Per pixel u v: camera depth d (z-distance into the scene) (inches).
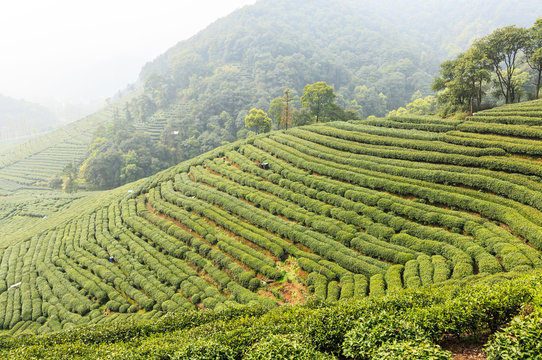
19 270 1961.1
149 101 7135.8
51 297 1630.2
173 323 908.0
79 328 1002.7
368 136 2135.8
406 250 1221.1
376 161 1833.2
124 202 2437.3
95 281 1637.6
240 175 2208.4
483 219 1225.4
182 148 5349.4
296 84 7263.8
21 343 916.0
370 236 1352.1
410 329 524.1
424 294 685.9
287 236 1526.8
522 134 1610.5
